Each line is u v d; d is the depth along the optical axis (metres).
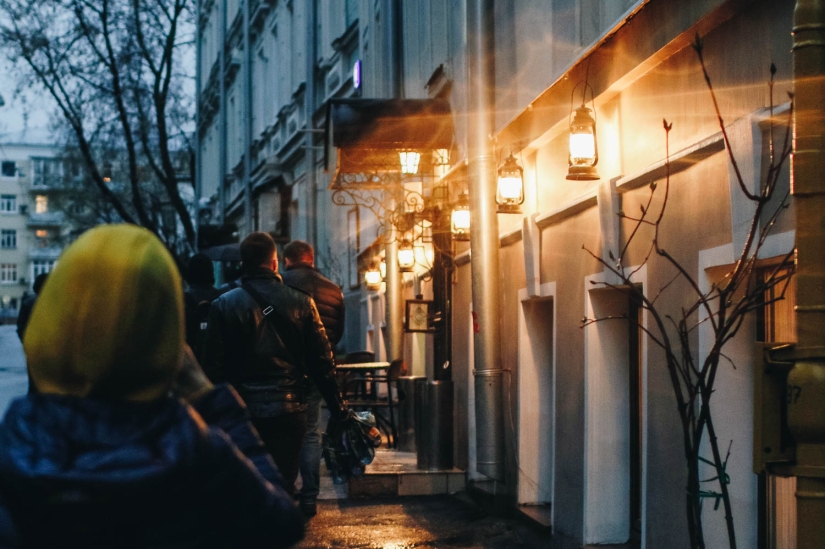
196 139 36.50
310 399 8.69
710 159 5.44
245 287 6.46
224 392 2.26
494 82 9.17
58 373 1.85
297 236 27.22
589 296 7.34
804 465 3.12
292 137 26.22
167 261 1.94
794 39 3.21
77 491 1.74
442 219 11.72
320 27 23.83
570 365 7.82
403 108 11.49
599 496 7.30
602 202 6.91
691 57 5.72
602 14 7.43
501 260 9.98
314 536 8.12
